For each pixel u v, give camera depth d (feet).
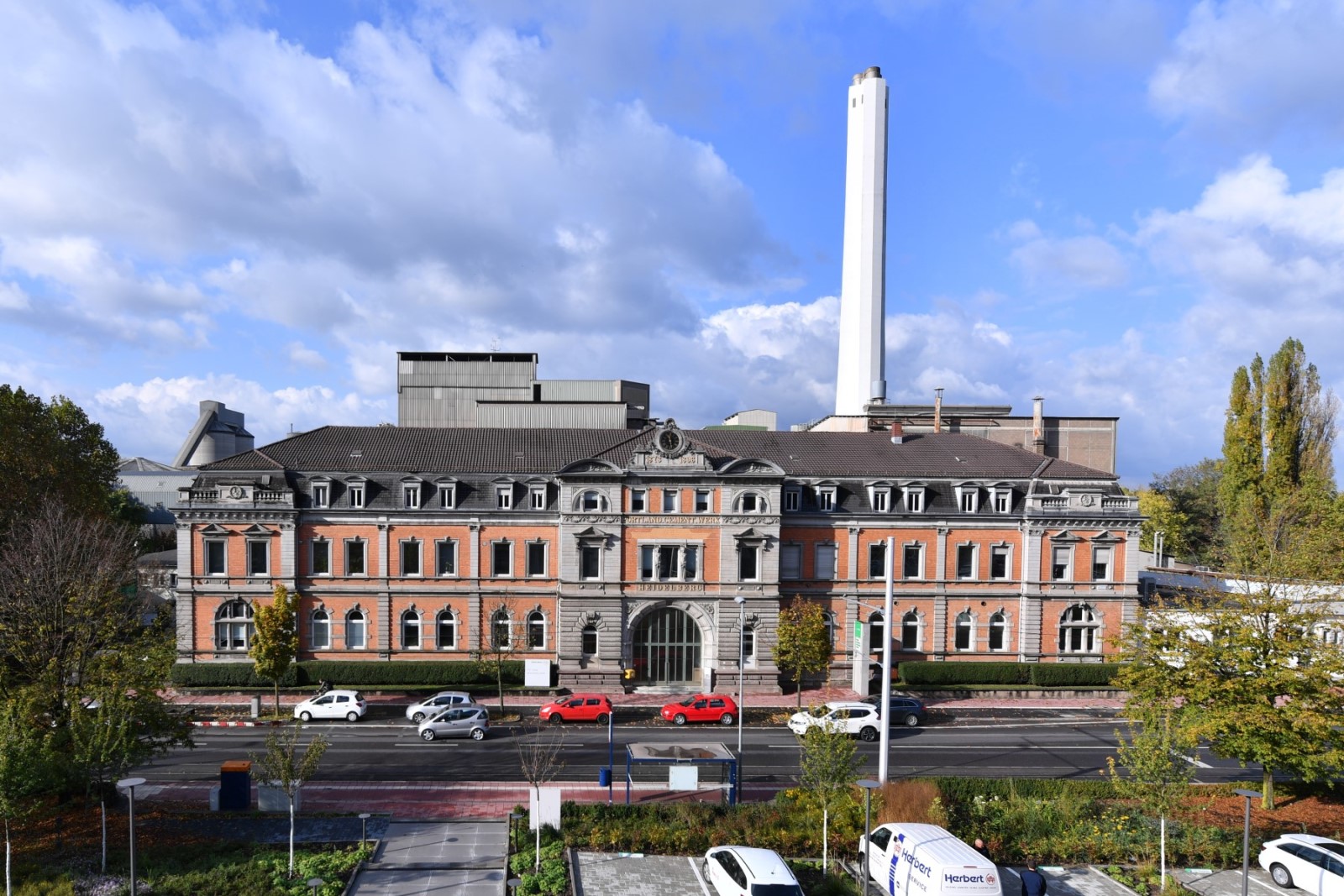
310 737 156.66
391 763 140.36
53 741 98.17
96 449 234.99
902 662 209.36
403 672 195.83
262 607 171.73
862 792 111.34
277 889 89.71
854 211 417.08
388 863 98.48
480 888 92.53
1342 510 234.17
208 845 101.91
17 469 197.67
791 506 209.77
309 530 203.62
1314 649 112.57
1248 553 200.03
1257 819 113.91
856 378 414.41
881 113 414.82
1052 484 212.23
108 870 94.07
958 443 230.48
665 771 131.75
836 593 210.18
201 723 165.99
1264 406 269.85
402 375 301.43
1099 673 204.03
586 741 156.76
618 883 94.48
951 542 211.61
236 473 202.90
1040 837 105.50
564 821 108.17
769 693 199.62
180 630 199.31
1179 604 154.71
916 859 86.43
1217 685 112.06
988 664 204.95
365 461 209.56
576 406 270.05
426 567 205.16
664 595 201.26
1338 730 108.37
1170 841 104.88
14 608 122.93
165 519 388.98
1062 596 209.87
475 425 289.12
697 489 202.49
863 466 216.54
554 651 206.28
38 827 107.24
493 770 136.77
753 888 83.56
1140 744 103.55
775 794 126.00
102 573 136.46
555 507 206.28
